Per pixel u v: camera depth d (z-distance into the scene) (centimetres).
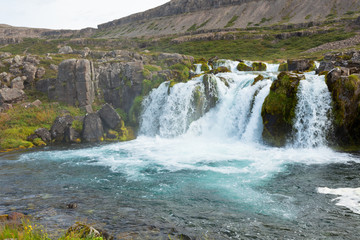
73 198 1100
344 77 1778
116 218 898
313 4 12069
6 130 2417
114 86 3139
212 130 2353
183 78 3036
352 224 827
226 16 14150
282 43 7762
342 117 1761
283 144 1916
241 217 898
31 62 4019
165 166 1549
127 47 9931
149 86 2878
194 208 979
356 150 1745
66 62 3075
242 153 1778
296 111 1880
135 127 2792
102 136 2503
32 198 1104
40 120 2655
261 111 1995
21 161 1772
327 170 1362
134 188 1212
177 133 2462
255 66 3691
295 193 1088
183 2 16875
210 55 7144
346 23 8162
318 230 801
